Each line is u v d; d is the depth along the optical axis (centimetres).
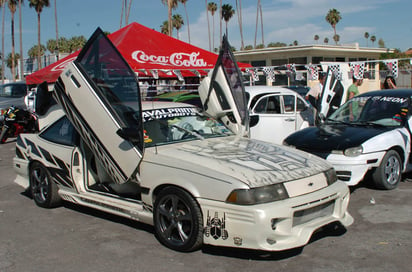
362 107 741
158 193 435
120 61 441
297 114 907
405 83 1867
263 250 389
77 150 534
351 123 714
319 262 388
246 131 564
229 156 430
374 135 634
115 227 499
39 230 496
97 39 467
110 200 494
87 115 489
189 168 405
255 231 360
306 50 2569
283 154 455
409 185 671
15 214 564
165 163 425
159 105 544
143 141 436
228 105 563
